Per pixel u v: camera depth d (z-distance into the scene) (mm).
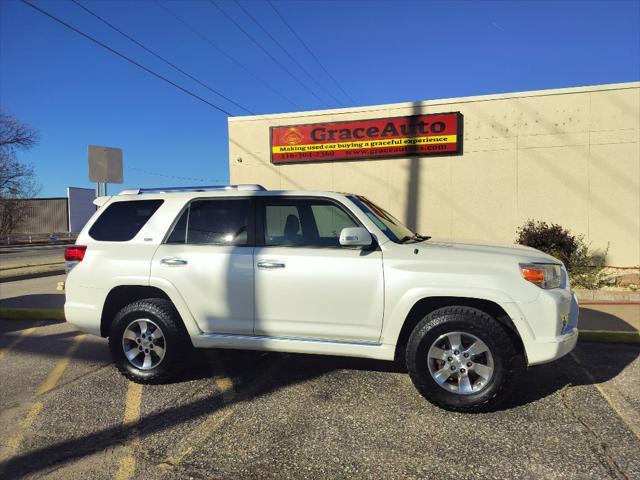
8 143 42594
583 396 4570
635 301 8336
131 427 4094
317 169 12875
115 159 11531
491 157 11547
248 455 3609
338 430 3967
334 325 4535
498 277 4180
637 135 10648
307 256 4617
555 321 4109
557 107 11094
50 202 53969
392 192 12281
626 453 3539
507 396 4188
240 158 13438
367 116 12344
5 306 8812
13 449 3766
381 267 4418
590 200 11000
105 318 5223
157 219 5203
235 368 5512
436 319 4250
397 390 4785
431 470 3369
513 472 3324
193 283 4859
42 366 5699
